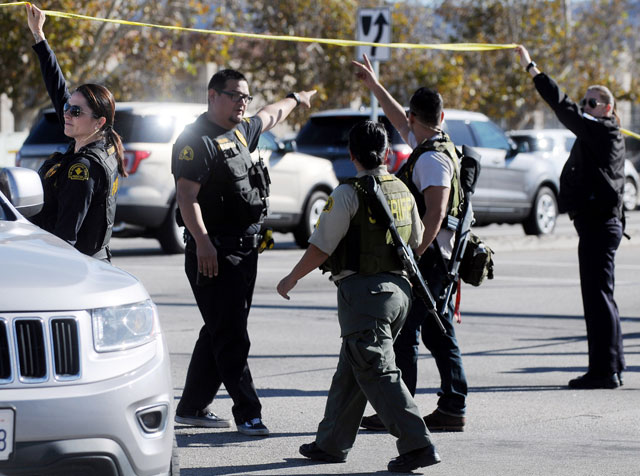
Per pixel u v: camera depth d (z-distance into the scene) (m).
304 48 120.56
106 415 13.89
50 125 51.84
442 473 18.42
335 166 58.69
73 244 19.12
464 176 21.06
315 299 39.78
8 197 18.25
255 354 29.53
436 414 21.41
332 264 18.39
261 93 124.31
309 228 57.09
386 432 21.66
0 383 13.48
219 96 20.47
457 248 20.72
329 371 27.44
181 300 38.72
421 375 27.20
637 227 76.56
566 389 25.48
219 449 20.00
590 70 139.12
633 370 27.94
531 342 31.78
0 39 95.75
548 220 65.12
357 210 18.11
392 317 18.25
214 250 20.16
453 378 21.33
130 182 49.91
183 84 138.12
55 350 13.85
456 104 124.50
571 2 148.62
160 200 50.75
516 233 69.81
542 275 46.62
